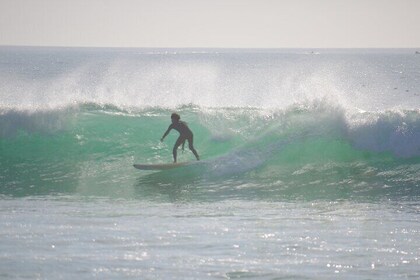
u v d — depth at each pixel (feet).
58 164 232.32
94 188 206.59
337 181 214.69
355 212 173.88
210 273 113.91
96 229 146.51
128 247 130.21
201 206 181.47
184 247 131.13
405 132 230.48
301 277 112.57
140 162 233.96
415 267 118.93
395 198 194.49
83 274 111.65
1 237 136.46
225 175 218.59
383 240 139.64
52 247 128.67
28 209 173.27
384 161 226.79
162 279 110.01
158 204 184.44
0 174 222.89
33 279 108.37
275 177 217.56
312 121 236.43
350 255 126.72
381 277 112.98
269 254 126.82
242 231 147.33
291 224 156.46
